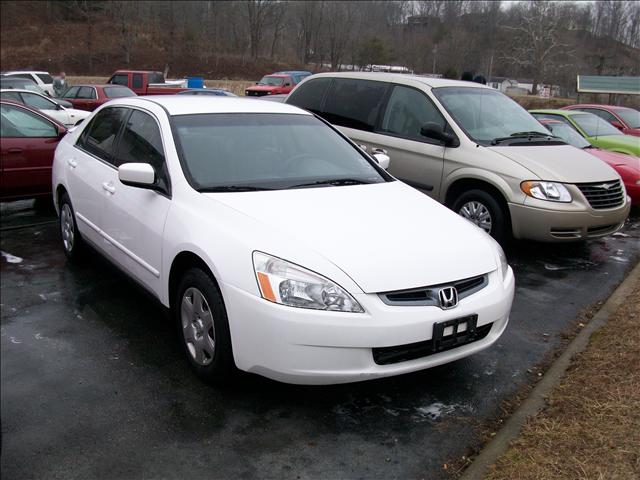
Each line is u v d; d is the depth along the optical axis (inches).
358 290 119.3
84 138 216.8
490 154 244.2
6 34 2036.2
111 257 184.5
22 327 171.2
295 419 128.2
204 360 139.1
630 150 367.9
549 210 229.1
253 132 175.3
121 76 987.3
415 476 111.5
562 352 164.1
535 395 136.0
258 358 122.6
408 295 123.3
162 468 111.9
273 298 119.6
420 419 129.8
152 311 183.8
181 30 2210.9
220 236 132.5
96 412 129.6
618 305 190.7
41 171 294.4
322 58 1913.1
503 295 136.6
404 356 124.0
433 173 259.1
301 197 149.8
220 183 153.8
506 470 108.5
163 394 136.7
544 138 269.9
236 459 114.8
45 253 240.2
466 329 128.3
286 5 2066.9
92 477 109.3
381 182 173.3
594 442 114.7
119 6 2011.6
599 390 134.4
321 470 112.3
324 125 195.3
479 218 247.8
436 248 133.6
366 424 127.3
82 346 160.2
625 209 249.1
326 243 127.2
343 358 118.7
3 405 131.7
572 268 240.5
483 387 144.2
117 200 174.1
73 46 2018.9
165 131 165.6
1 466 112.0
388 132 278.8
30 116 298.4
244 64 1989.4
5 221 291.6
